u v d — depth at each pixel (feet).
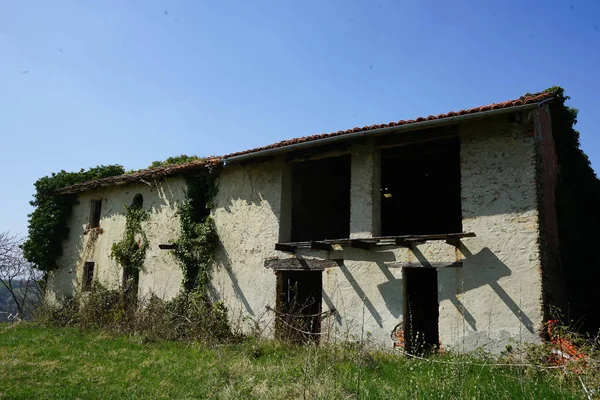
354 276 33.12
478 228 28.58
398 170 43.09
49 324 50.21
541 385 20.65
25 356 31.24
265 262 38.58
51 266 60.85
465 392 19.33
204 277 42.70
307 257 35.99
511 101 26.66
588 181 37.70
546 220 28.68
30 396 22.06
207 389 23.02
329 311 33.68
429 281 38.22
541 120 30.81
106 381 25.02
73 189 58.08
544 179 29.53
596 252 34.50
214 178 44.47
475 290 27.86
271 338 36.37
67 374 26.68
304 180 43.34
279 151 35.81
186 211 45.21
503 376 22.71
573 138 37.29
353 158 35.17
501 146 28.84
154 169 49.29
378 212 33.94
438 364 24.53
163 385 23.94
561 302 29.89
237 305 39.70
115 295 49.44
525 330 25.75
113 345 35.94
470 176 29.60
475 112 27.50
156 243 48.24
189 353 32.35
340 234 47.19
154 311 41.86
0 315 84.38
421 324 37.04
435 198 47.21
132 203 52.70
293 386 21.63
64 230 61.52
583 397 18.92
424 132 32.04
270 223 39.01
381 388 20.97
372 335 31.17
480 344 26.96
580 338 23.88
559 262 30.76
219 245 42.45
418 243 30.53
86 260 56.85
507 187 28.12
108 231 54.80
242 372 25.66
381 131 30.53
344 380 22.08
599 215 36.45
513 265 26.91
